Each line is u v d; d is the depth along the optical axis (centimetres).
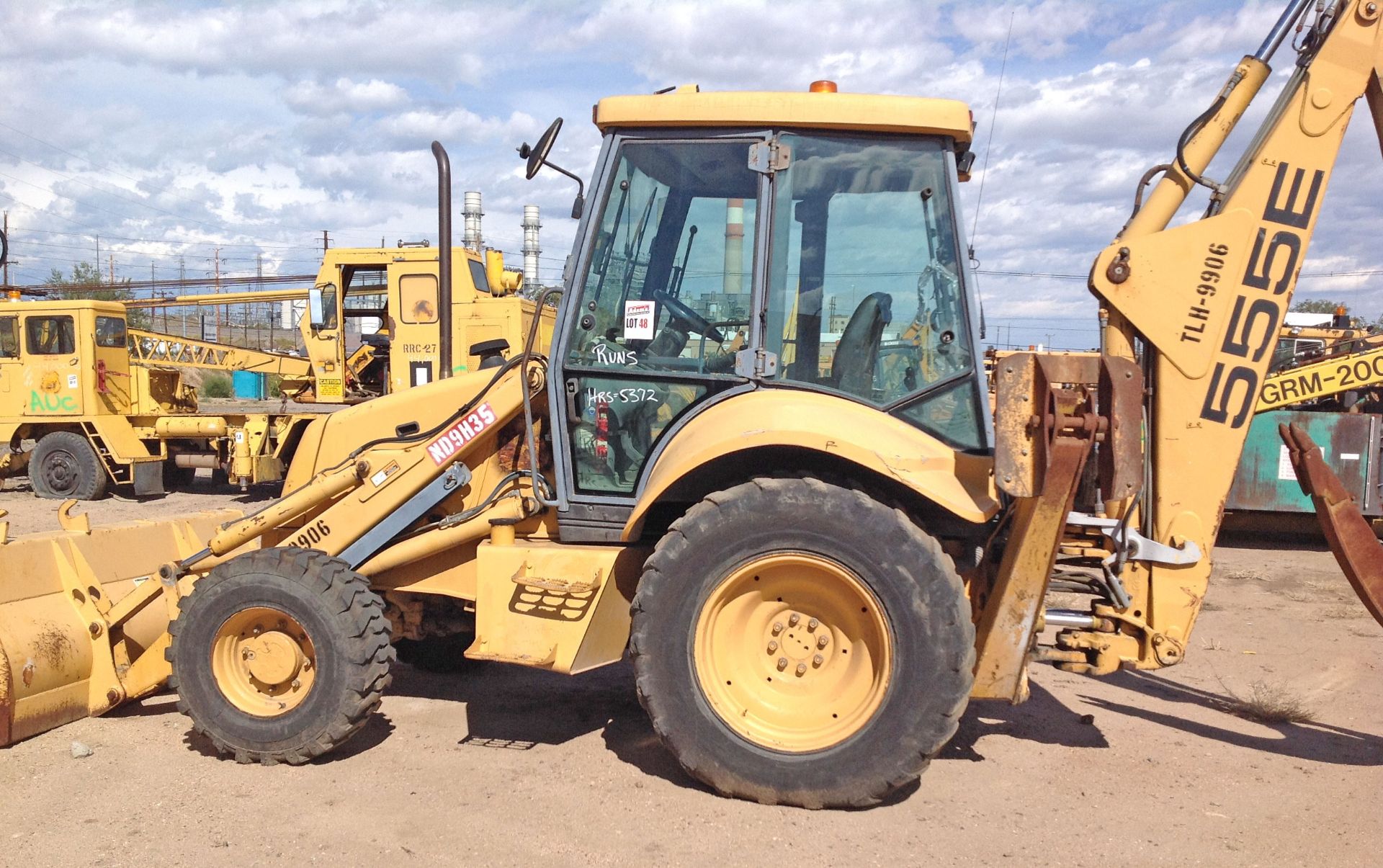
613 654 413
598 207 420
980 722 477
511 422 450
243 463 1298
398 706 493
